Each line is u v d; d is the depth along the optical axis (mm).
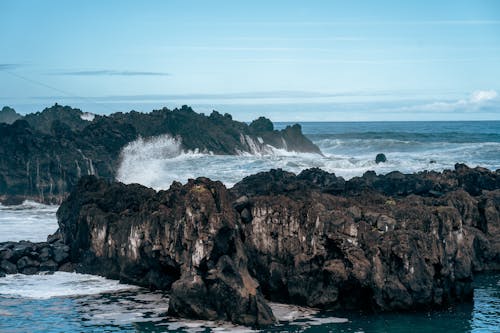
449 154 180875
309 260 64875
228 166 148375
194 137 169250
